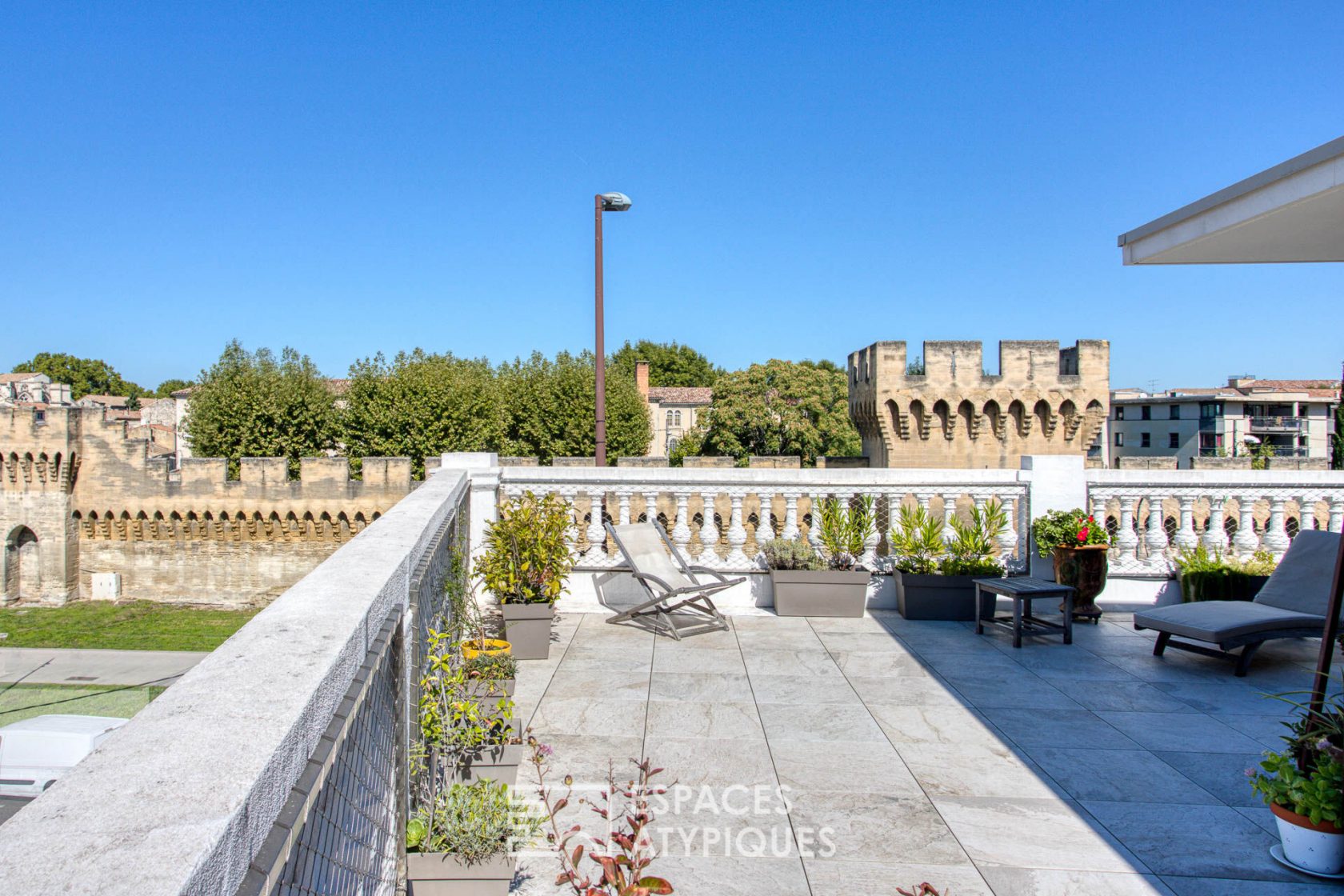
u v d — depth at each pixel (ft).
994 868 11.48
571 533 26.45
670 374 296.71
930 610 25.03
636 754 15.14
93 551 114.52
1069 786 14.02
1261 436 218.38
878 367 118.21
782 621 24.95
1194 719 17.13
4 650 92.53
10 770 38.70
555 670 19.97
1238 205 15.17
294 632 6.63
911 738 15.99
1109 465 139.13
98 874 3.28
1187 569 25.81
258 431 124.26
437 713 11.87
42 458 111.96
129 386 328.70
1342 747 11.32
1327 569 21.74
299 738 5.12
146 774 4.20
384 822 9.10
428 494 17.49
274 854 4.40
